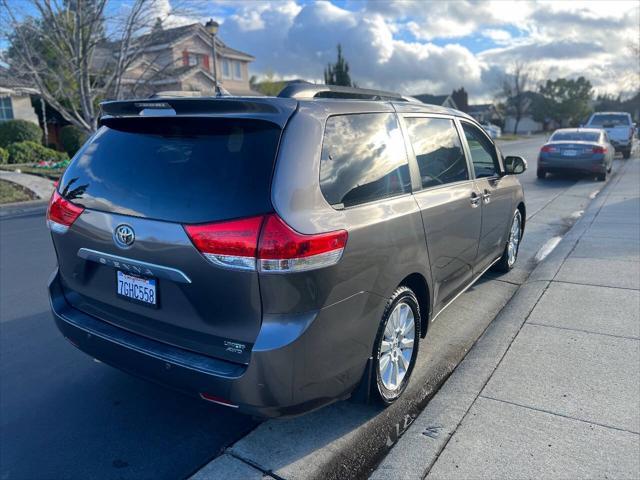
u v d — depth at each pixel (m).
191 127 2.83
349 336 2.82
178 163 2.77
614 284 5.32
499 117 92.19
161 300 2.79
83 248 3.08
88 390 3.72
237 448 3.04
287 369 2.53
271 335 2.50
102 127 3.27
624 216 8.52
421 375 3.86
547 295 5.11
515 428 3.09
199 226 2.54
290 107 2.72
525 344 4.11
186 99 2.71
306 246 2.49
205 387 2.64
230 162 2.63
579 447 2.90
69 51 16.59
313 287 2.54
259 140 2.62
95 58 20.47
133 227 2.77
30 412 3.44
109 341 3.00
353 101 3.16
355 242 2.75
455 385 3.59
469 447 2.93
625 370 3.68
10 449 3.07
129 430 3.26
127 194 2.86
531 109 89.69
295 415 2.71
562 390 3.46
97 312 3.20
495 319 4.77
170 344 2.84
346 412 3.39
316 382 2.68
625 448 2.88
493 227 5.06
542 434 3.02
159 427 3.29
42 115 30.22
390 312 3.14
